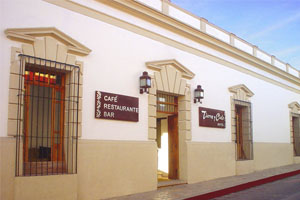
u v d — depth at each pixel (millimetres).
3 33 6648
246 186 10688
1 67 6547
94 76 8195
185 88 11016
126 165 8625
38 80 7316
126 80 9000
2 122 6434
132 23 9383
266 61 16812
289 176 13930
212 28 12836
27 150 7215
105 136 8281
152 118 9609
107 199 7957
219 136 12500
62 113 7820
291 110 19312
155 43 10102
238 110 14914
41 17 7285
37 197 6586
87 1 8266
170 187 9859
